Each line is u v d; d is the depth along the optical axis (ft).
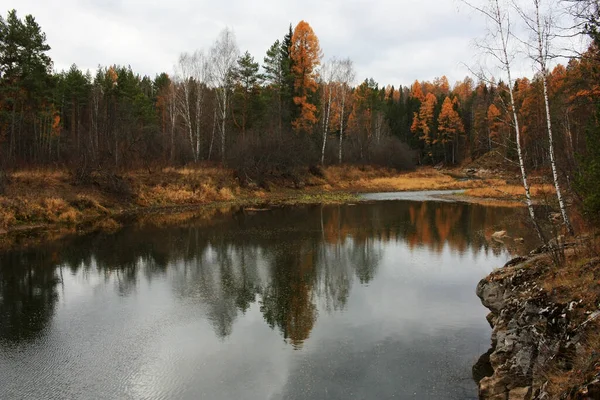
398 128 273.95
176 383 24.39
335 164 164.04
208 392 23.48
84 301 37.93
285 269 48.49
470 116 251.19
